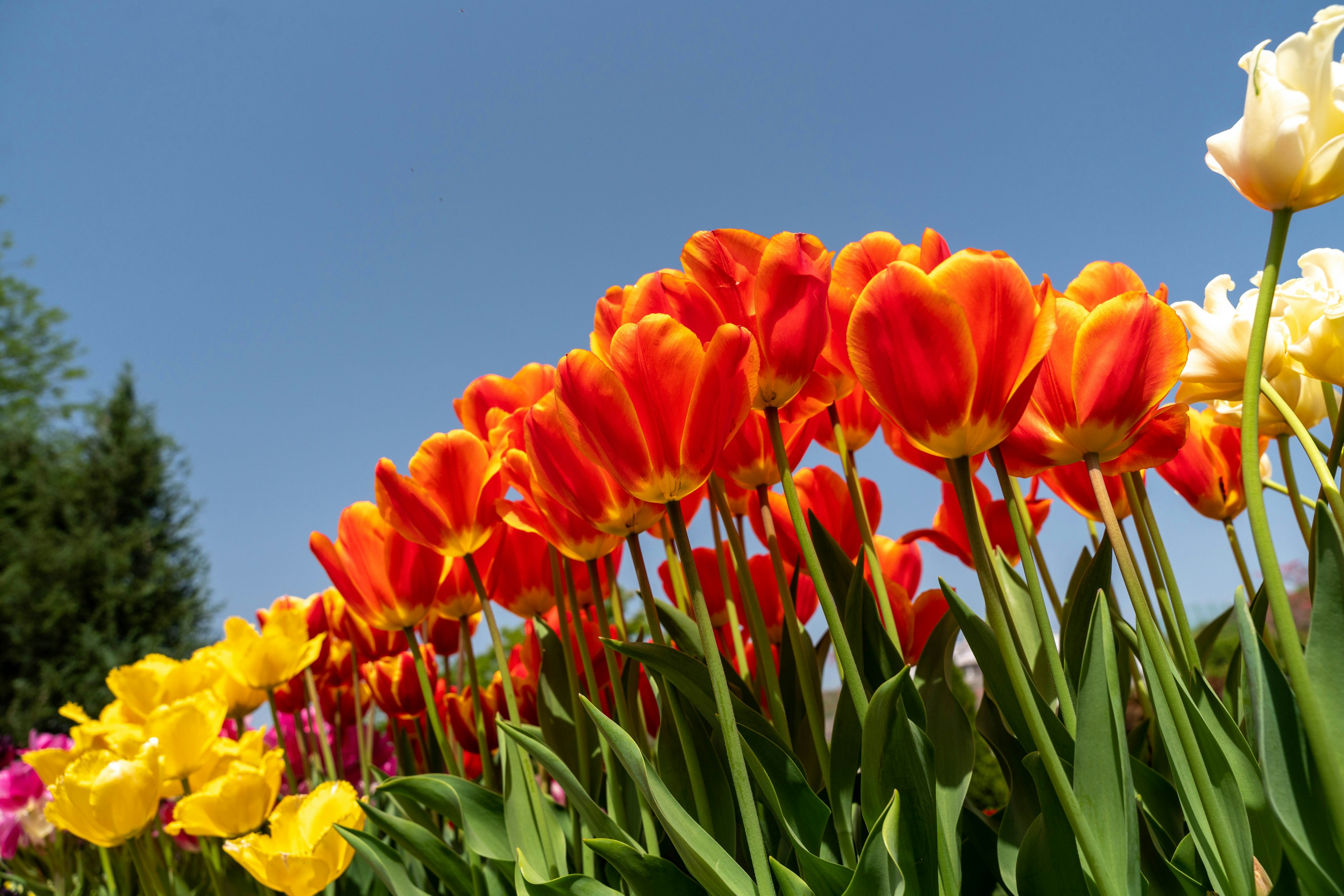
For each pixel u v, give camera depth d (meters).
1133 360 0.36
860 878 0.35
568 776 0.43
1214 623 0.56
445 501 0.51
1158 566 0.46
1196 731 0.36
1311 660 0.34
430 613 0.74
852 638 0.46
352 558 0.56
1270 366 0.41
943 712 0.42
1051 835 0.36
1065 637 0.45
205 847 0.68
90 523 9.48
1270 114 0.35
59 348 13.13
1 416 11.73
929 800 0.37
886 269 0.35
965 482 0.36
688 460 0.38
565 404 0.39
